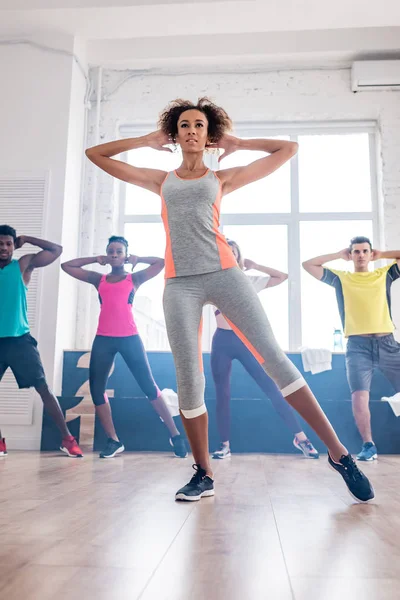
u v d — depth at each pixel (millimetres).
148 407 4125
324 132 5605
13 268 3748
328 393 4488
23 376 3586
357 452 4066
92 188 5293
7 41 4922
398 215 5242
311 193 5574
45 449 4156
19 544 1074
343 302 3924
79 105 5145
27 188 4699
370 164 5547
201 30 4785
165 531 1214
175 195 1856
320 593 778
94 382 3693
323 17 4570
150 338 5707
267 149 2035
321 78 5484
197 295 1798
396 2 4371
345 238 5473
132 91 5602
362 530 1237
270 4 4430
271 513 1465
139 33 4848
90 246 5207
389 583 830
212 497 1764
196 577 855
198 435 1814
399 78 5223
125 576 857
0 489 1936
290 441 4102
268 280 4441
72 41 4902
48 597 744
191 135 1894
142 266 5617
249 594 771
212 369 3814
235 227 5559
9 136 4789
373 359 3762
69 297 4836
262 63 5543
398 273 3982
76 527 1248
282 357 1731
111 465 2951
